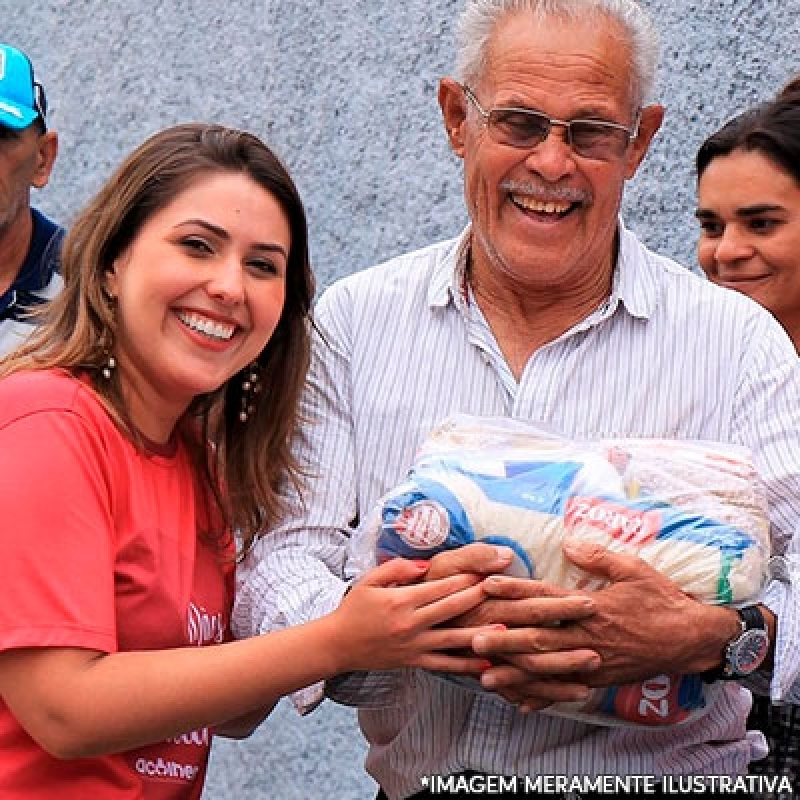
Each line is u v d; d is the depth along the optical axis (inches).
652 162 252.8
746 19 246.1
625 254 165.3
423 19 285.4
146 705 140.6
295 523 164.1
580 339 164.1
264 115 307.9
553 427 158.7
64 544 140.1
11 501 139.5
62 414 143.2
